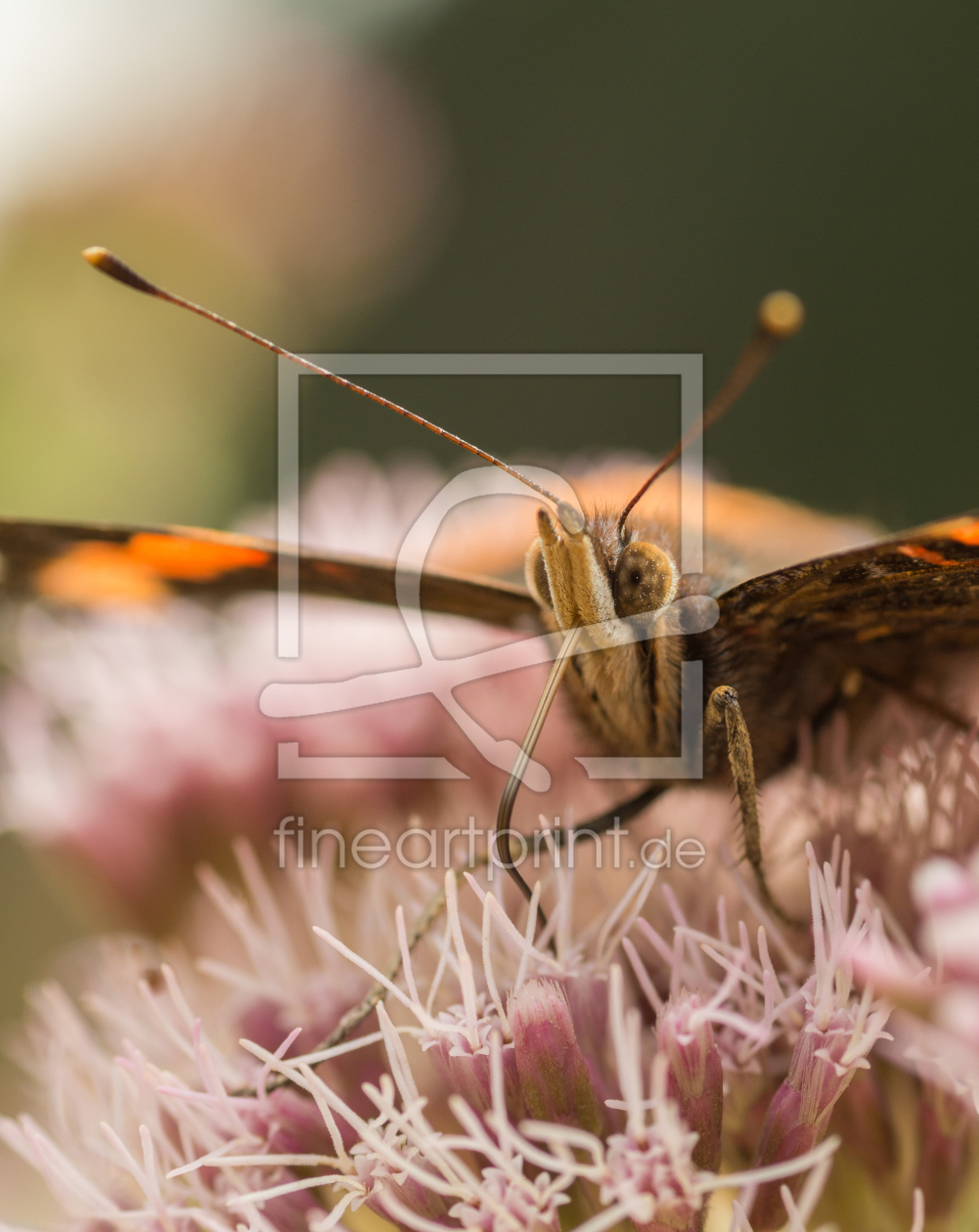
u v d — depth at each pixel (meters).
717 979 0.13
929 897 0.12
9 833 0.18
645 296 0.36
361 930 0.14
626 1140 0.13
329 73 0.25
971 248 0.31
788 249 0.34
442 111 0.34
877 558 0.13
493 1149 0.13
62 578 0.15
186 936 0.15
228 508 0.21
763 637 0.13
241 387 0.21
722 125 0.36
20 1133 0.13
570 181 0.38
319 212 0.24
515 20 0.39
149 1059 0.14
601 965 0.13
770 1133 0.13
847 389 0.31
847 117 0.34
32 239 0.20
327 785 0.15
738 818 0.13
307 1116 0.13
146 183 0.21
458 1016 0.13
